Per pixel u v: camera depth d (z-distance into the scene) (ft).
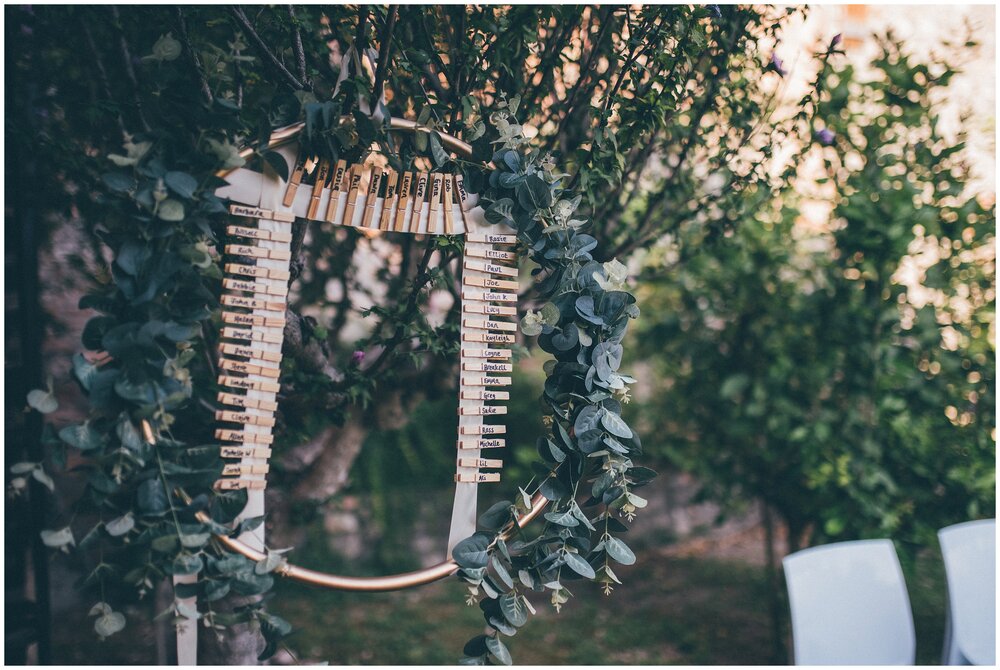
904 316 8.74
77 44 5.82
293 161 4.44
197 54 5.23
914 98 8.40
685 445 10.33
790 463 9.37
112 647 8.39
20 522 6.21
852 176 8.38
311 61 5.77
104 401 3.93
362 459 14.70
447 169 4.77
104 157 5.79
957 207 8.29
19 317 6.20
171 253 3.99
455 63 5.43
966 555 6.94
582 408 4.64
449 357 5.97
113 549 7.00
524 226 4.69
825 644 5.96
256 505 4.37
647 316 11.48
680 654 10.97
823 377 8.81
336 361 8.43
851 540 9.02
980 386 8.66
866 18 10.15
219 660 6.20
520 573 4.70
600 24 6.25
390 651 10.94
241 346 4.32
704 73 6.61
